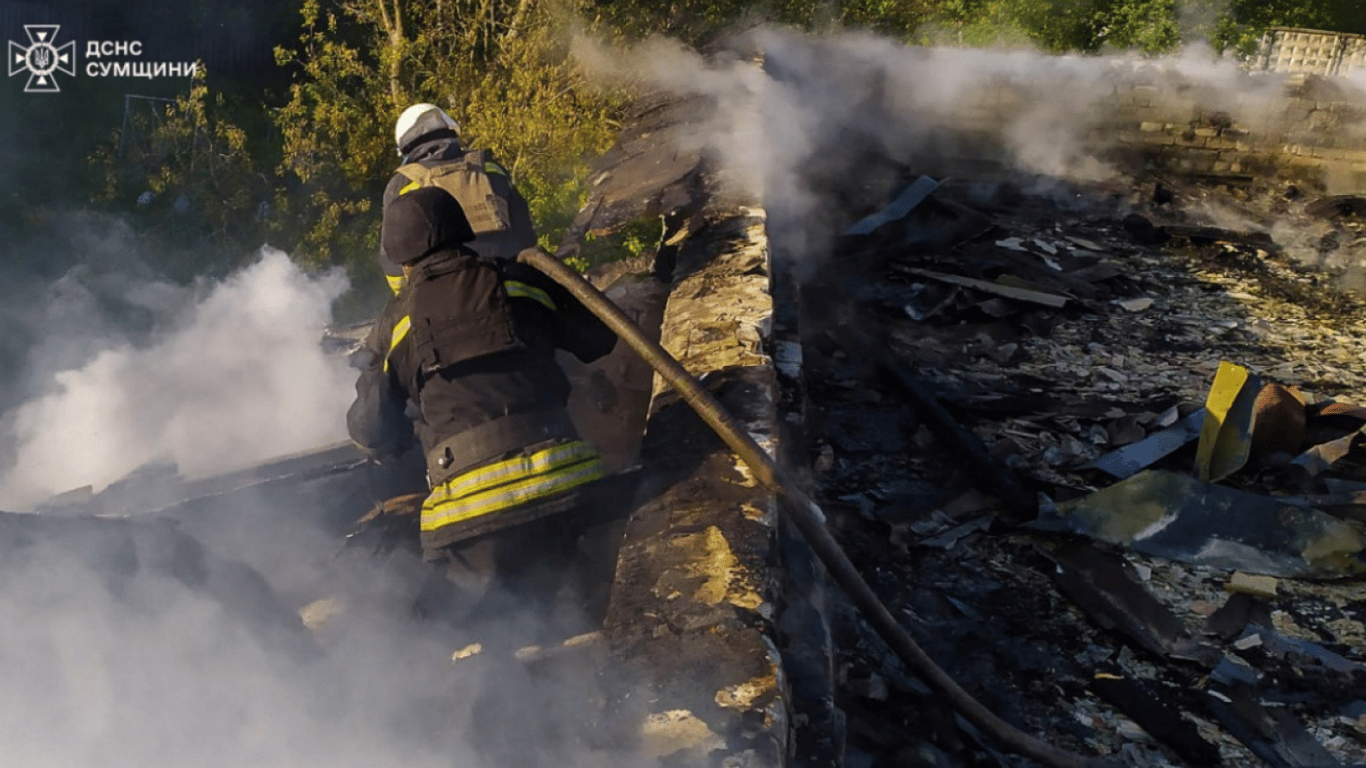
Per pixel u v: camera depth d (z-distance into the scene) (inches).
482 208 148.3
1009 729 101.5
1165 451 181.3
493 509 107.3
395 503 141.9
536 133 465.4
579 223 200.8
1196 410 190.5
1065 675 132.2
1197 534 159.6
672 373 104.5
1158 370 224.8
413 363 111.4
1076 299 256.4
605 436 152.5
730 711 77.2
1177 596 147.9
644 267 245.9
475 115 482.6
